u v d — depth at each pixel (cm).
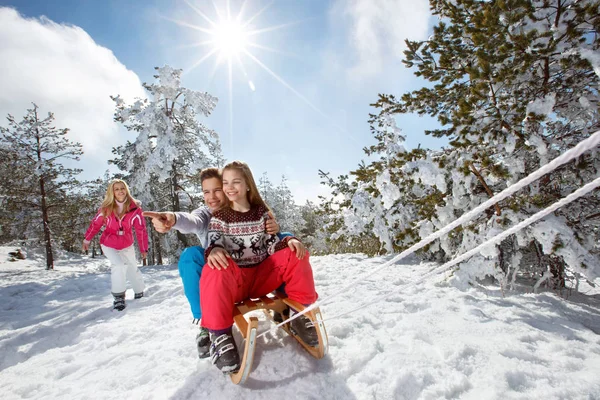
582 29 363
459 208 423
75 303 473
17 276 1065
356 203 643
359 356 205
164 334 283
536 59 368
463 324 255
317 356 204
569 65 350
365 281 420
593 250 362
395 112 562
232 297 187
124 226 431
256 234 221
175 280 584
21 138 1662
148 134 1425
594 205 393
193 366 210
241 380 175
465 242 393
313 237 2564
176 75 1480
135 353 244
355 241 802
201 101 1498
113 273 414
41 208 1741
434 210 459
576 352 207
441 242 439
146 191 1600
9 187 1655
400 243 541
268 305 213
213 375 192
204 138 1579
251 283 221
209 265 188
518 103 376
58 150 1727
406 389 173
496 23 376
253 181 230
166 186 1636
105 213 418
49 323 379
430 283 388
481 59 377
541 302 317
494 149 391
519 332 238
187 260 215
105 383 201
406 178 507
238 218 220
